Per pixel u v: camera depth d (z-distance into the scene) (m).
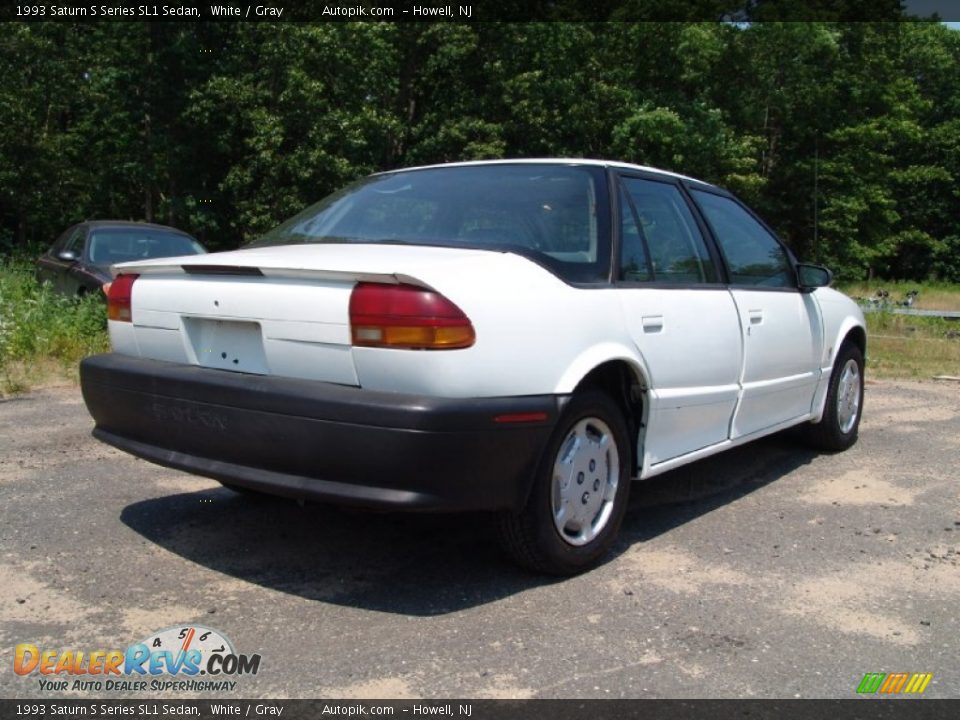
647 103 29.00
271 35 25.00
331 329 3.12
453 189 4.08
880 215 39.03
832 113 35.56
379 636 3.08
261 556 3.84
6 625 3.12
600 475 3.75
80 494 4.66
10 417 6.50
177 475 5.07
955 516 4.62
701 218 4.63
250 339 3.37
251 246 4.23
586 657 2.95
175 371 3.50
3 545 3.88
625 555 3.94
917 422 7.24
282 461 3.18
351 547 3.97
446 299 3.05
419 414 2.97
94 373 3.80
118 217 28.95
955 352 12.02
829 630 3.20
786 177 36.31
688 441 4.29
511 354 3.20
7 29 24.45
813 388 5.60
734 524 4.43
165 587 3.48
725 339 4.43
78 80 26.27
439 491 3.05
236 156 26.33
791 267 5.46
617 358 3.63
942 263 46.16
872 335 13.97
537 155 28.69
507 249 3.59
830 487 5.17
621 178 4.13
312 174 24.64
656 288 4.04
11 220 28.66
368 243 3.84
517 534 3.46
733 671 2.88
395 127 26.41
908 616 3.34
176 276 3.62
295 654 2.94
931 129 45.72
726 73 33.28
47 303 9.21
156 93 24.81
